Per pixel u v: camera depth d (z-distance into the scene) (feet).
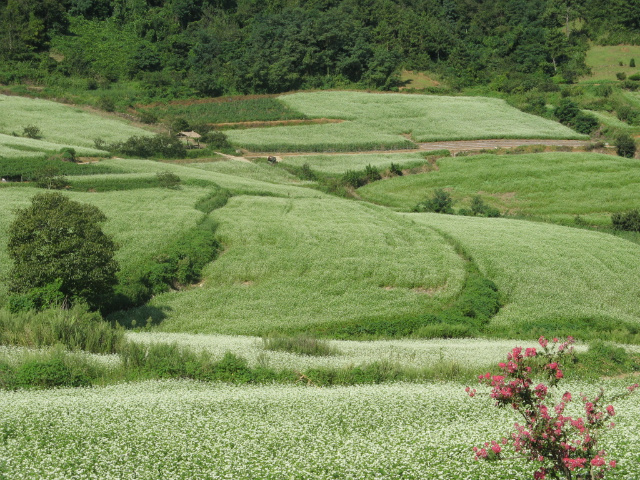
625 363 79.97
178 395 57.98
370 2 565.53
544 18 552.82
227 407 53.21
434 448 42.52
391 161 294.66
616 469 37.35
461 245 163.02
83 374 66.74
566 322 120.98
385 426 48.91
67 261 104.32
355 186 263.90
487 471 37.99
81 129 311.27
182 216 172.65
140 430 46.24
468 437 44.39
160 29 513.04
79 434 45.29
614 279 147.74
